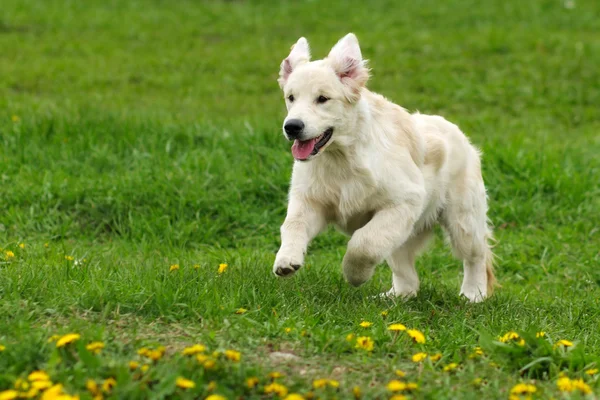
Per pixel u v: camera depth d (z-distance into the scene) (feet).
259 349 19.11
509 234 35.81
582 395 17.46
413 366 18.88
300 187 24.70
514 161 40.60
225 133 42.52
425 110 55.62
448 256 33.76
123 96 55.47
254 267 26.71
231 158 40.27
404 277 27.89
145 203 35.09
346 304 23.13
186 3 83.61
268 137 41.88
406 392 17.08
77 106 47.62
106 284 21.91
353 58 23.65
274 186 36.68
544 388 17.98
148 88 58.70
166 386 15.97
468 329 22.27
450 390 17.37
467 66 63.41
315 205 24.73
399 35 71.36
